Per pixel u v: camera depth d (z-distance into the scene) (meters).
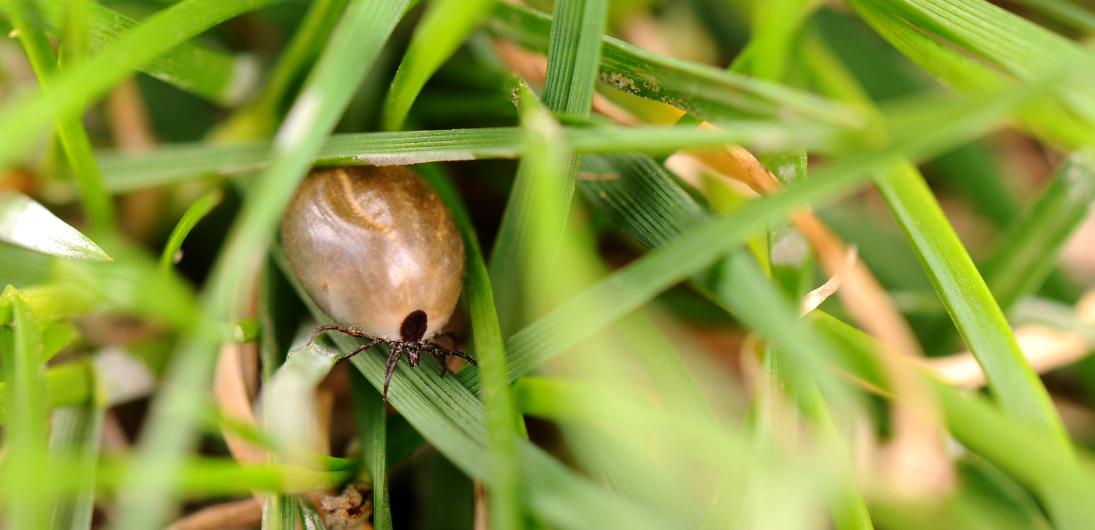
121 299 0.10
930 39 0.10
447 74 0.11
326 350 0.10
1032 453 0.09
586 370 0.10
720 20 0.12
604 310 0.09
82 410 0.10
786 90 0.10
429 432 0.09
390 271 0.10
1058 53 0.10
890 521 0.10
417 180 0.10
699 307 0.11
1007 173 0.12
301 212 0.10
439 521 0.10
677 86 0.10
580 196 0.10
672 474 0.10
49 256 0.10
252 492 0.10
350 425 0.11
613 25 0.12
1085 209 0.11
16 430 0.09
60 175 0.11
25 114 0.09
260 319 0.10
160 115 0.12
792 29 0.11
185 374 0.08
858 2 0.10
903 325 0.11
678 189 0.10
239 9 0.10
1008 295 0.11
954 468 0.10
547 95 0.10
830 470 0.09
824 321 0.10
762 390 0.09
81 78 0.09
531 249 0.10
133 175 0.10
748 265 0.10
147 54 0.09
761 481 0.09
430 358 0.10
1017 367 0.09
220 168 0.10
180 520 0.10
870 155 0.09
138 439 0.11
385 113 0.10
